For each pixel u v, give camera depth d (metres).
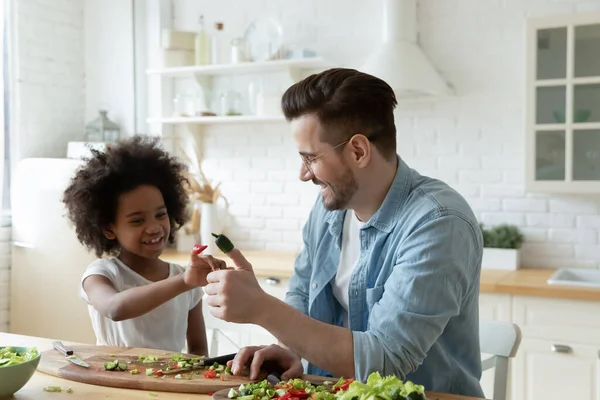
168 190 2.00
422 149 3.47
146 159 1.94
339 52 3.67
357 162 1.39
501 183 3.32
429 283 1.29
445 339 1.47
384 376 1.25
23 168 3.60
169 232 1.95
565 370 2.66
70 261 3.41
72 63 4.19
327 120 1.37
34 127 3.93
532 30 2.97
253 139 3.90
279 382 1.26
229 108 3.81
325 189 1.45
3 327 3.72
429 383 1.45
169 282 1.60
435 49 3.42
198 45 3.88
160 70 3.88
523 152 3.13
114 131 4.07
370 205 1.50
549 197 3.23
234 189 3.97
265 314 1.29
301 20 3.76
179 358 1.48
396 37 3.29
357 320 1.53
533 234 3.27
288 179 3.83
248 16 3.90
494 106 3.32
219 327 2.43
